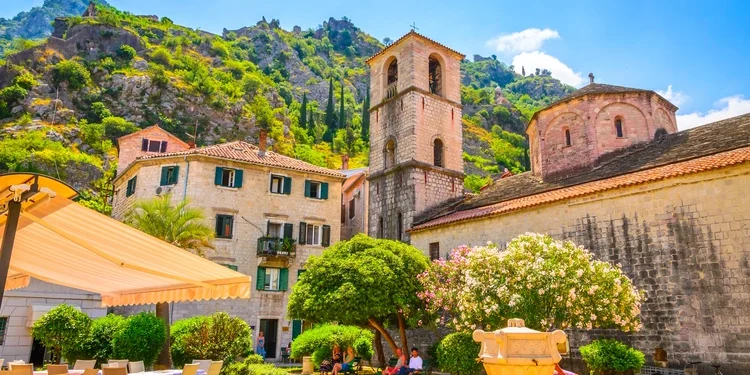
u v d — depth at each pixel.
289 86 157.12
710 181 19.27
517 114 158.62
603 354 18.33
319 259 23.31
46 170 62.41
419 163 34.62
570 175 29.64
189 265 8.32
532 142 34.75
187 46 129.12
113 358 19.50
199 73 102.62
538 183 31.17
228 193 34.94
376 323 23.22
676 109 31.31
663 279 19.91
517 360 7.58
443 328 27.50
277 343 34.47
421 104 36.38
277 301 35.09
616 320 16.95
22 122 74.25
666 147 25.92
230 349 21.03
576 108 30.30
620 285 17.69
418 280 22.47
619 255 21.44
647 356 19.78
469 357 17.58
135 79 91.69
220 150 36.38
